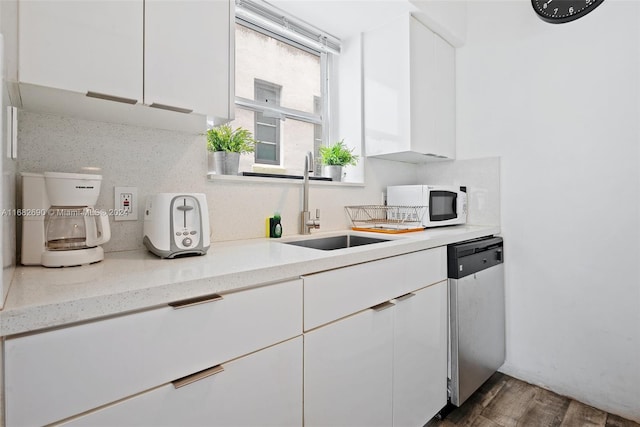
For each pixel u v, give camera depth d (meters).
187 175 1.38
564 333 1.93
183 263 0.99
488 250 1.97
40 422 0.61
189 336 0.79
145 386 0.73
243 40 1.84
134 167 1.24
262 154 1.95
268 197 1.67
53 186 0.94
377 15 1.97
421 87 2.05
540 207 2.02
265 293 0.93
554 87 1.96
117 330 0.69
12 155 0.79
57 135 1.09
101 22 0.90
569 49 1.90
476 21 2.28
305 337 1.03
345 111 2.27
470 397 1.91
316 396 1.07
